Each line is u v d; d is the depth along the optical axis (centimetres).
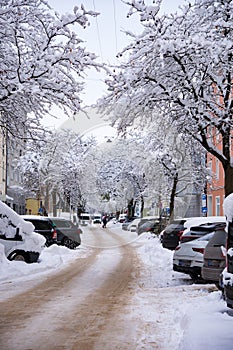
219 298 912
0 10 1380
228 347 536
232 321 672
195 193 3528
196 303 898
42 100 1559
